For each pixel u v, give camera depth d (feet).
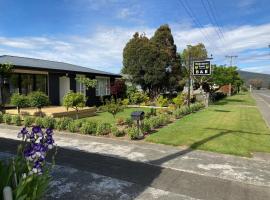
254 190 15.49
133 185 16.05
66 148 24.98
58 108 52.85
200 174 18.01
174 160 21.21
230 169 19.15
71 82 63.16
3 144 26.35
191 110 59.47
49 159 21.24
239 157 22.34
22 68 49.62
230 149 24.58
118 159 21.40
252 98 139.54
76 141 28.09
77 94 46.34
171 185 16.07
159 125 38.24
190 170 18.81
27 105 45.21
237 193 15.05
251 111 65.51
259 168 19.51
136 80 91.50
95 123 32.89
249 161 21.25
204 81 102.17
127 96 80.53
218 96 116.67
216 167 19.56
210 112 61.00
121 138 29.40
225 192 15.15
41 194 10.28
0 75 46.96
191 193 14.96
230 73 117.70
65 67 67.05
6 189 8.91
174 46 94.53
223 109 70.08
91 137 30.01
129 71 91.81
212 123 41.88
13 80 55.11
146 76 89.30
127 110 62.59
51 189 15.33
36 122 36.73
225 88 165.78
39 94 44.93
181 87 100.42
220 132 33.47
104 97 76.07
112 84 80.53
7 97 53.31
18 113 45.52
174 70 94.79
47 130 11.53
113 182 16.49
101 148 25.04
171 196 14.53
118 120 39.60
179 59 95.76
